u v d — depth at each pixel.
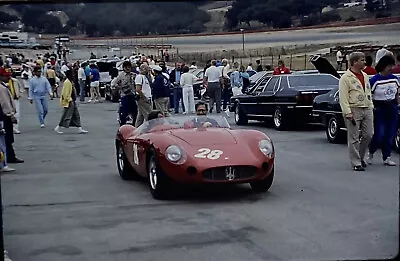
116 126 21.67
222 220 7.99
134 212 8.62
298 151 14.25
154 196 9.46
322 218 7.92
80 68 35.38
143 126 10.73
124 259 6.44
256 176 9.03
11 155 13.52
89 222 8.11
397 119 11.87
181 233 7.40
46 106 21.52
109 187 10.57
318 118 16.25
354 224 7.58
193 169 8.85
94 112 28.39
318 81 19.17
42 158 14.31
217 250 6.65
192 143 9.25
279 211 8.37
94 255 6.61
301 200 9.02
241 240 7.02
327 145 15.22
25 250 6.88
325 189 9.76
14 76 20.95
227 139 9.42
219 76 23.84
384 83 11.57
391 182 10.21
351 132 11.36
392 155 13.12
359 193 9.39
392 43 22.31
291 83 19.14
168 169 8.99
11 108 13.21
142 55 18.05
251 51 24.28
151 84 18.69
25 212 8.80
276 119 19.17
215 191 9.80
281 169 11.75
